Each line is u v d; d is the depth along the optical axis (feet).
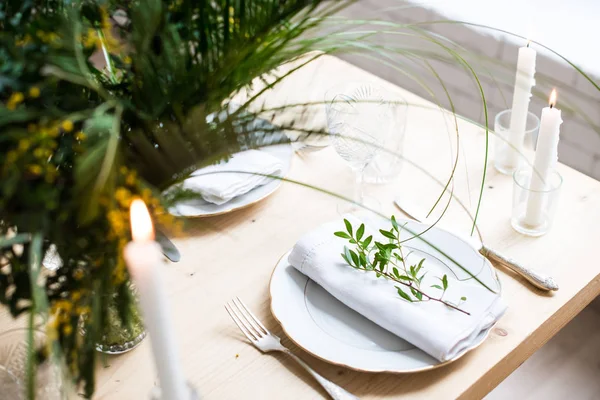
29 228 2.21
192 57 2.46
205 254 3.81
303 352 3.26
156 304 2.25
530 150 4.39
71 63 2.17
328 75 5.13
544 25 6.39
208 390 3.10
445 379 3.11
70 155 2.31
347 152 3.78
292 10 2.31
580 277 3.63
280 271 3.58
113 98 2.35
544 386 5.04
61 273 2.47
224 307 3.50
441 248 3.64
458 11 6.64
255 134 2.40
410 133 4.73
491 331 3.34
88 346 2.46
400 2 6.88
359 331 3.28
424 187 4.25
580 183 4.29
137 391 3.10
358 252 3.41
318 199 4.15
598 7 6.58
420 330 3.11
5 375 2.72
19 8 2.33
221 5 2.40
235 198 4.07
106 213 2.24
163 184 2.53
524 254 3.78
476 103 6.64
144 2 2.27
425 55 2.55
